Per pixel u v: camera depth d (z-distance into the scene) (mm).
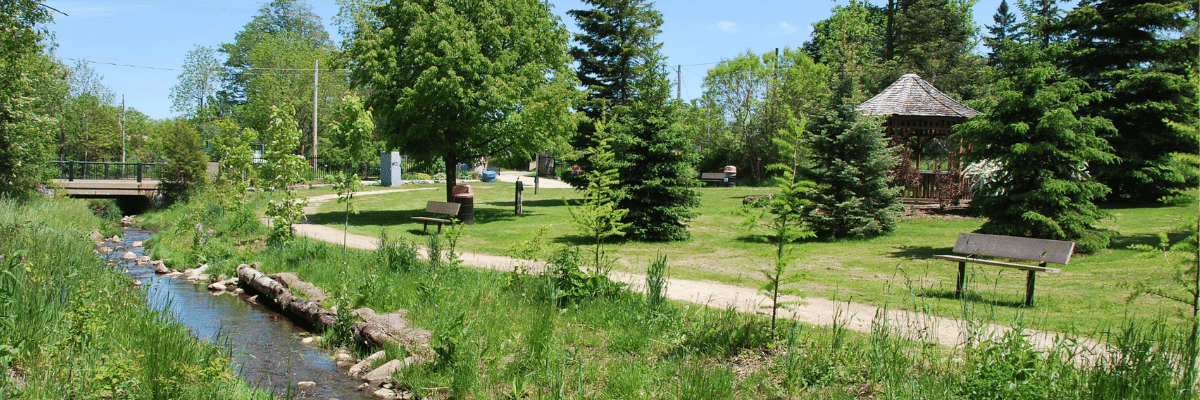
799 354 5902
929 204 20109
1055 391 4605
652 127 15250
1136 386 4539
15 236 10695
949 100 21969
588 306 8078
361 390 6352
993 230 12344
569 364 6305
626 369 6012
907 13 46188
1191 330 5059
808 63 38719
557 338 6980
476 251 14172
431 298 8672
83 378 5273
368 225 19516
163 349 6258
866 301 8789
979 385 4719
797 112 36156
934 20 45188
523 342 6871
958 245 9398
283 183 14305
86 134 44219
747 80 42188
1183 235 13156
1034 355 4797
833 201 15086
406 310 8477
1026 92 12094
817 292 9500
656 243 15000
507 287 9117
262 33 57312
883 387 5254
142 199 28578
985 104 13023
